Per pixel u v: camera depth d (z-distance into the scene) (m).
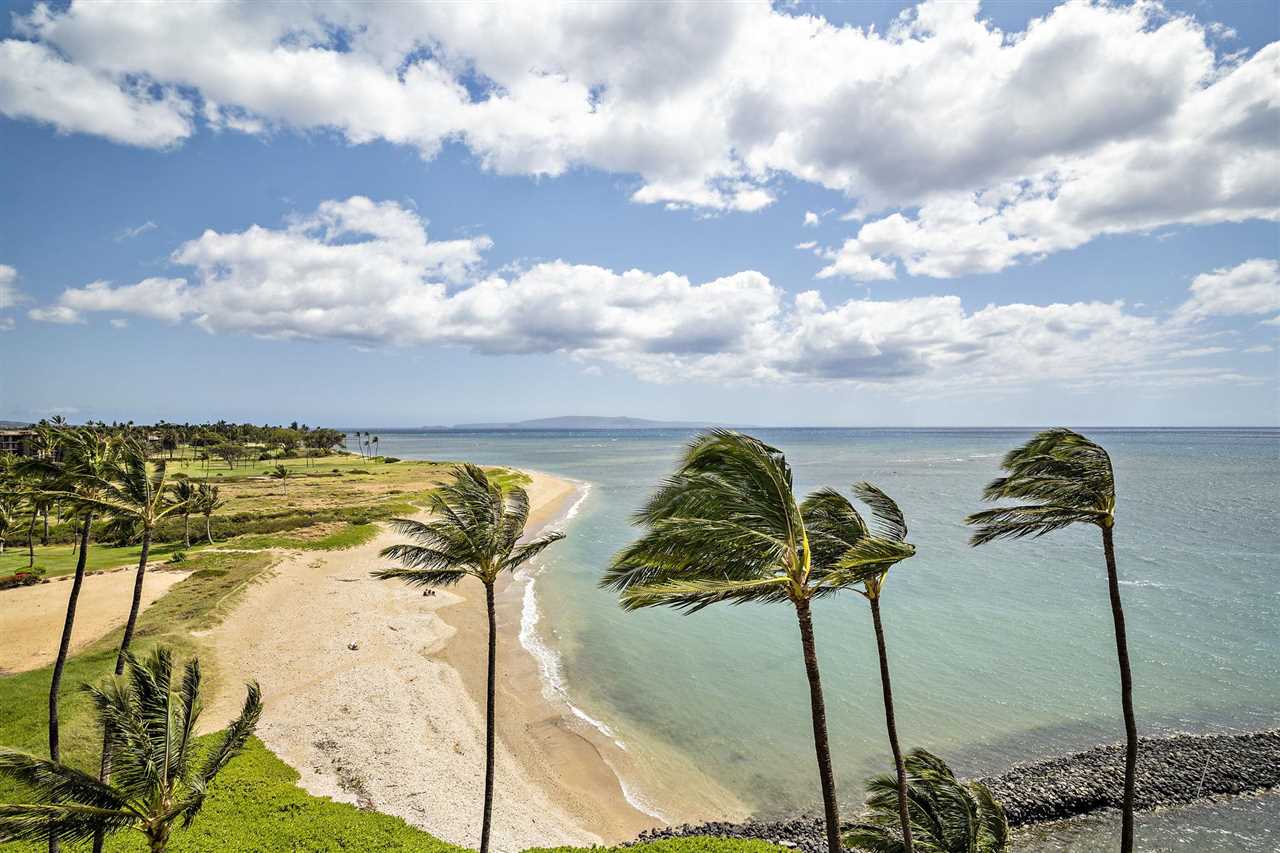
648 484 131.25
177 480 63.59
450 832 21.61
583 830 22.62
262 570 52.16
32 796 13.41
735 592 12.32
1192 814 22.64
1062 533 68.00
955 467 152.00
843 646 38.59
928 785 17.11
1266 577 49.50
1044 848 21.39
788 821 22.81
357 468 149.88
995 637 38.97
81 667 32.19
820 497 16.23
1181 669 33.56
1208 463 156.62
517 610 47.09
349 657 36.44
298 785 23.44
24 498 20.33
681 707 31.33
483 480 20.28
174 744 15.48
